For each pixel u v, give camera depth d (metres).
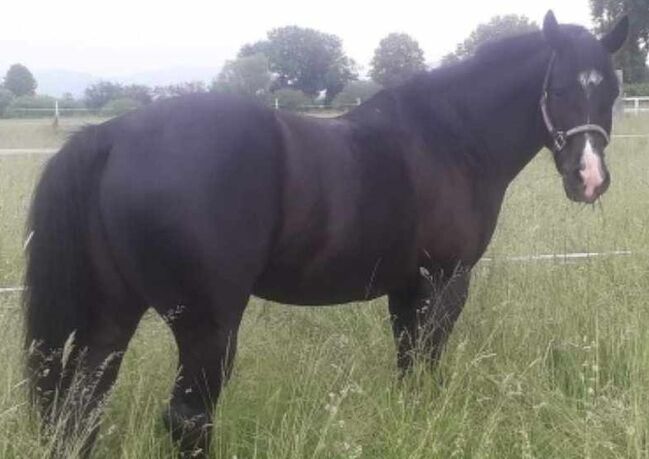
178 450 3.19
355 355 4.31
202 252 3.02
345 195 3.40
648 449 3.41
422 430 3.60
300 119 3.43
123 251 3.04
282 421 3.57
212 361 3.15
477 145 3.96
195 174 3.02
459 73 3.99
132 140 3.07
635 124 15.28
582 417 3.90
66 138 3.21
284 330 4.73
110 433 3.35
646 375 4.05
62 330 3.09
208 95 3.24
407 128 3.74
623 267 5.23
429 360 4.00
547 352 4.28
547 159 9.37
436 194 3.74
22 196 6.07
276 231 3.24
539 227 5.60
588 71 3.73
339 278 3.54
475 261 4.03
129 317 3.24
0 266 5.25
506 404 3.91
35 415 3.13
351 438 3.50
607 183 3.74
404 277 3.82
